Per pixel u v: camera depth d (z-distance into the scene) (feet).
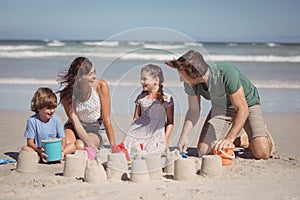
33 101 15.11
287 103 28.94
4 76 39.60
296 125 22.25
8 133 19.58
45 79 38.04
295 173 13.58
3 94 30.89
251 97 15.83
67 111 15.79
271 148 15.94
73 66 15.58
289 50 78.74
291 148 17.46
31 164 13.69
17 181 12.53
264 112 25.75
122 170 12.83
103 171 12.48
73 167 13.05
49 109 15.07
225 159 14.62
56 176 13.15
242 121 15.06
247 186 12.06
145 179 12.51
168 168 13.83
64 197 10.94
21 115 24.14
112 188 11.78
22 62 53.93
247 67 52.90
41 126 15.29
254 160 15.56
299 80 40.14
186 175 12.69
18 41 99.25
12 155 15.92
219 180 12.71
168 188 11.80
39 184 12.10
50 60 57.31
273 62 61.21
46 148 14.82
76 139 16.22
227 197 11.05
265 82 38.73
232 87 15.11
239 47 86.69
